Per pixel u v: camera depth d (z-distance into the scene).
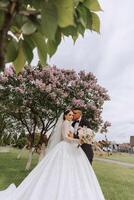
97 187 6.63
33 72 13.88
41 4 0.77
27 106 14.17
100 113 14.91
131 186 12.74
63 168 6.57
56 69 14.71
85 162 6.79
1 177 11.62
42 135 14.32
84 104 14.57
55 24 0.76
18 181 11.06
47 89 13.63
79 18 0.94
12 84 13.95
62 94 14.02
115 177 15.29
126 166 22.77
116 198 9.96
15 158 20.36
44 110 14.17
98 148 7.07
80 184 6.51
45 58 0.97
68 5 0.76
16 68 0.99
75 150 6.81
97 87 15.21
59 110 14.27
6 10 0.71
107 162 25.73
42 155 13.69
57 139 7.07
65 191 6.31
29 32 0.79
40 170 6.66
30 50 0.97
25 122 14.93
